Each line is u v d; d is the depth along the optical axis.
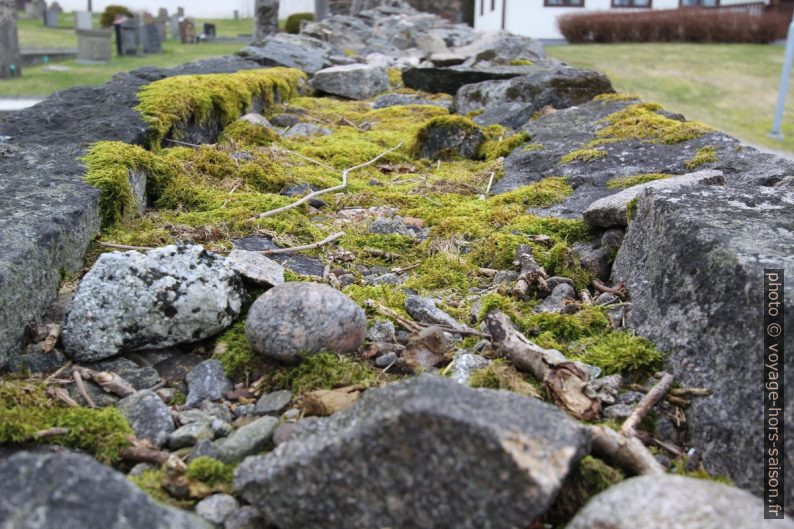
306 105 7.74
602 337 2.74
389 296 3.09
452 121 5.73
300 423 1.94
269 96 7.17
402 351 2.62
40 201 3.08
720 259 2.36
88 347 2.51
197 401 2.42
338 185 4.67
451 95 8.45
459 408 1.67
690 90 14.05
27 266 2.54
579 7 26.33
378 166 5.34
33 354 2.50
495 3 27.20
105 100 4.89
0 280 2.35
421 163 5.53
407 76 8.65
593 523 1.57
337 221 4.03
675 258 2.61
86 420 2.19
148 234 3.41
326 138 6.00
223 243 3.42
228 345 2.64
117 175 3.52
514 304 3.04
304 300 2.47
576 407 2.29
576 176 4.58
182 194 4.05
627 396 2.40
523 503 1.59
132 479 2.02
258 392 2.45
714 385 2.23
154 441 2.21
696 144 4.78
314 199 4.30
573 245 3.64
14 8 13.30
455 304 3.16
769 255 2.30
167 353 2.66
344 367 2.45
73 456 1.59
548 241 3.59
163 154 4.61
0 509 1.45
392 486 1.66
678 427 2.25
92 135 4.16
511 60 10.11
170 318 2.58
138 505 1.50
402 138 6.19
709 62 17.84
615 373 2.50
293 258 3.40
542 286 3.16
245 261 3.01
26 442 2.12
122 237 3.36
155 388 2.49
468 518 1.62
